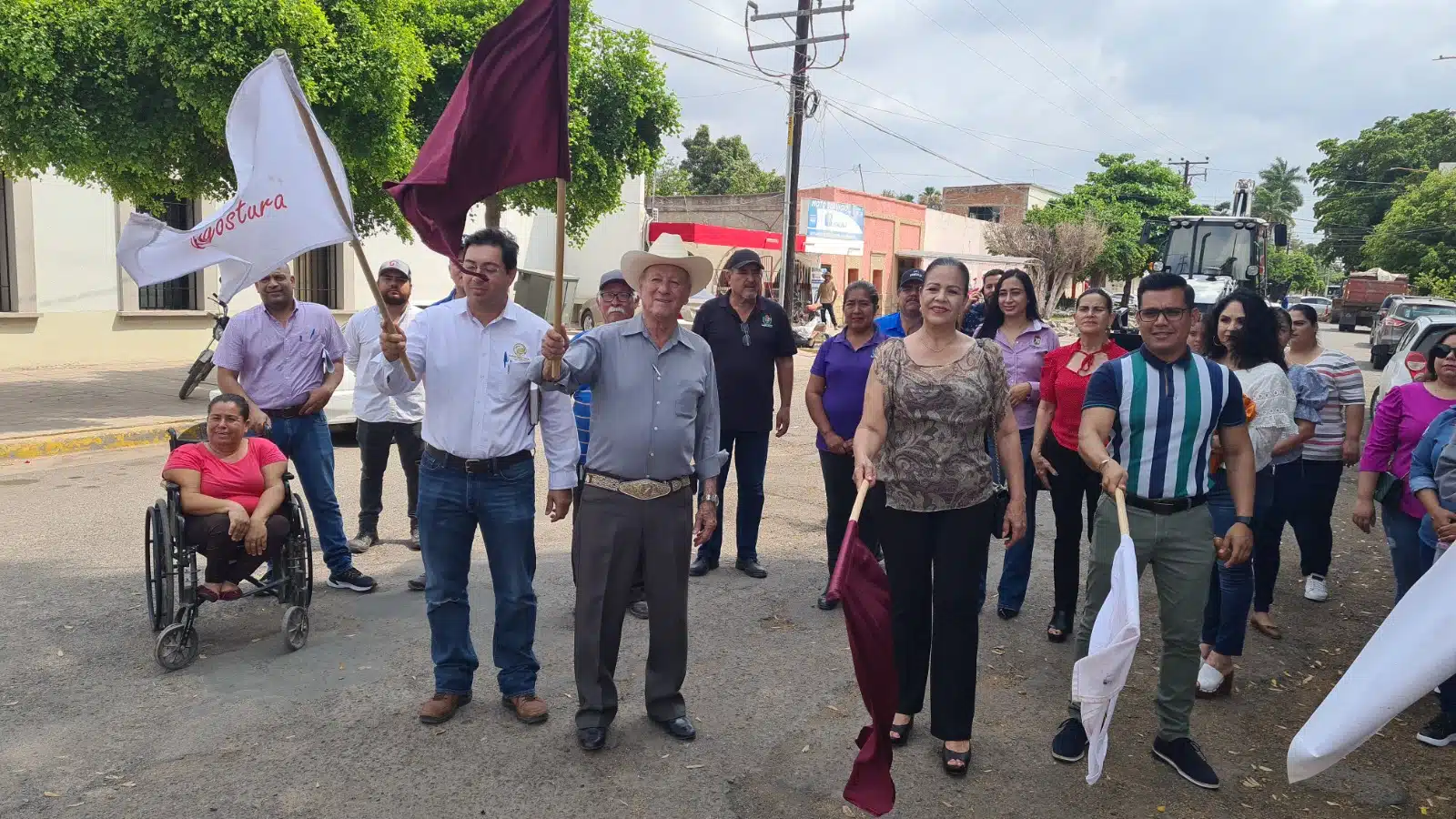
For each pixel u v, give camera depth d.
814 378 5.57
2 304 13.94
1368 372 22.88
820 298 25.55
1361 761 3.90
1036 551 6.84
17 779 3.41
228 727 3.85
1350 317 41.56
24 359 14.15
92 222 14.69
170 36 9.01
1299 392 5.31
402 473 8.64
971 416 3.56
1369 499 4.61
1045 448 5.07
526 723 3.95
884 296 35.50
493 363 3.84
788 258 20.39
